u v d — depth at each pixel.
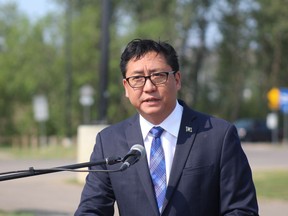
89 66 48.56
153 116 4.09
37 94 48.94
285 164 25.25
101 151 4.22
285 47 55.72
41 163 26.06
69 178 19.19
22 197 15.03
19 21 48.84
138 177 4.02
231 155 4.04
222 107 59.28
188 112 4.16
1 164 25.59
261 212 12.95
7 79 48.97
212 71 59.31
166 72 4.04
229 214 3.96
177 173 3.98
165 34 52.25
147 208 3.98
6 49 49.53
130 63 4.08
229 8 55.09
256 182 17.61
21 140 48.12
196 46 55.78
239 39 55.53
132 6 54.62
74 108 48.22
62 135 47.62
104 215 4.20
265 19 54.44
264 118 58.88
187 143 4.04
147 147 4.11
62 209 13.18
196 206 3.96
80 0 53.03
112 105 48.97
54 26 48.47
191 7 53.03
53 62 48.31
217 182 4.02
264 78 58.19
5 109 50.50
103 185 4.19
